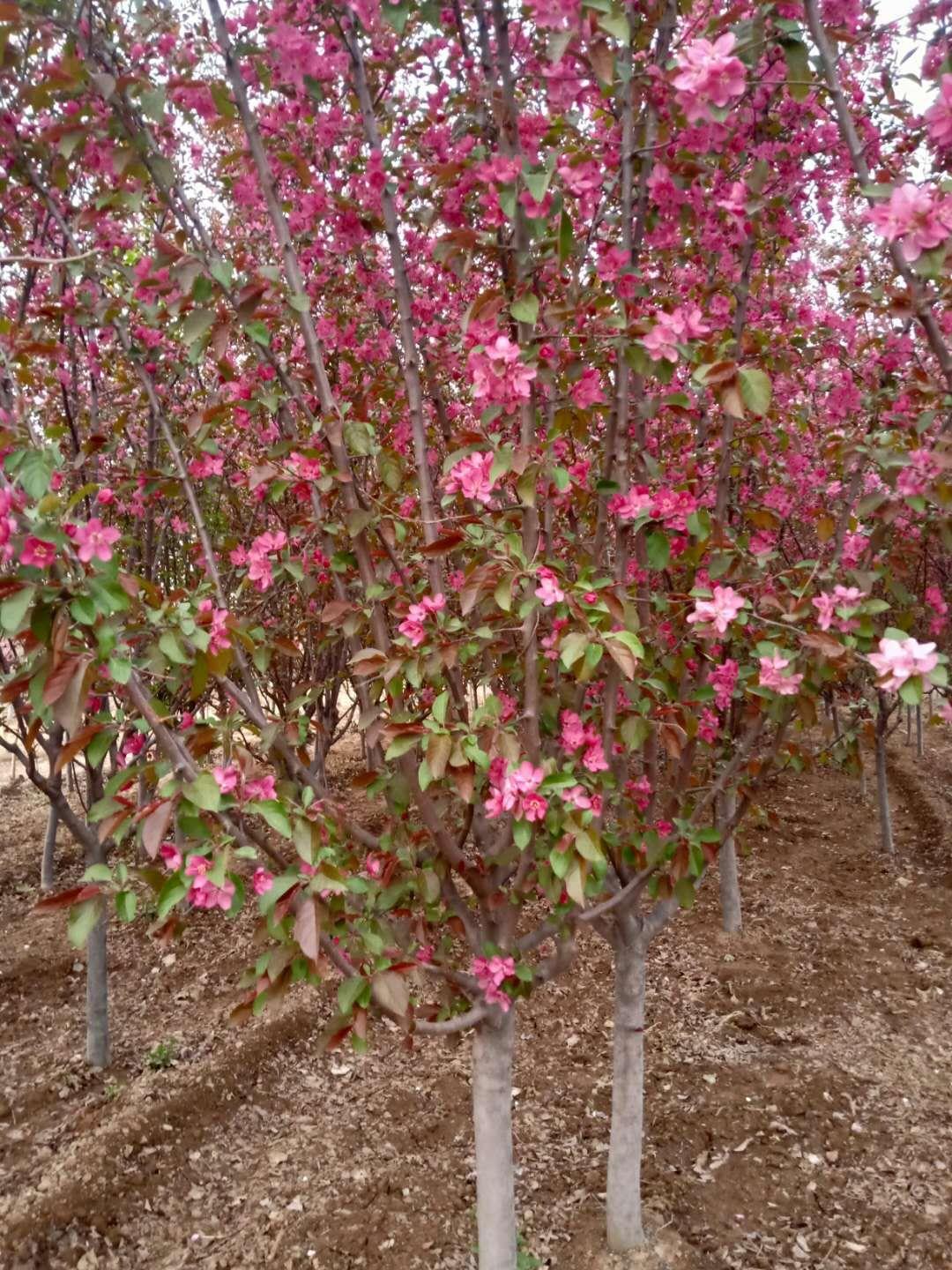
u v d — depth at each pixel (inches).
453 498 78.6
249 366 118.0
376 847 81.8
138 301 87.4
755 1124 135.1
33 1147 133.0
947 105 61.4
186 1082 145.3
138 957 191.0
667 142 76.1
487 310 65.4
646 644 90.1
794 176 97.2
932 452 73.4
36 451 50.5
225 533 171.5
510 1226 96.9
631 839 89.3
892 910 209.5
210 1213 122.4
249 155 89.0
